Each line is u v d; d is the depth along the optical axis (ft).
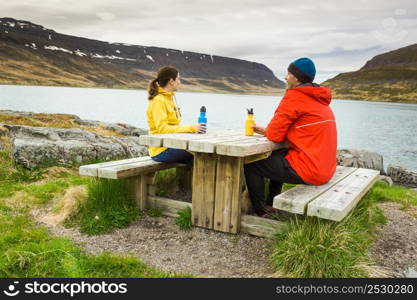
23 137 24.68
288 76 13.37
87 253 12.14
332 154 12.92
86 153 24.94
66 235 13.53
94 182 15.70
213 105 291.99
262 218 13.47
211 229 14.03
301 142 12.76
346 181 14.49
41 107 144.77
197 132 15.60
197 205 14.14
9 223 14.21
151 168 15.51
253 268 11.51
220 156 13.43
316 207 10.71
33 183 20.80
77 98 261.85
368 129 126.62
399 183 38.45
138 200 15.58
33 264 10.97
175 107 16.46
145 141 13.48
